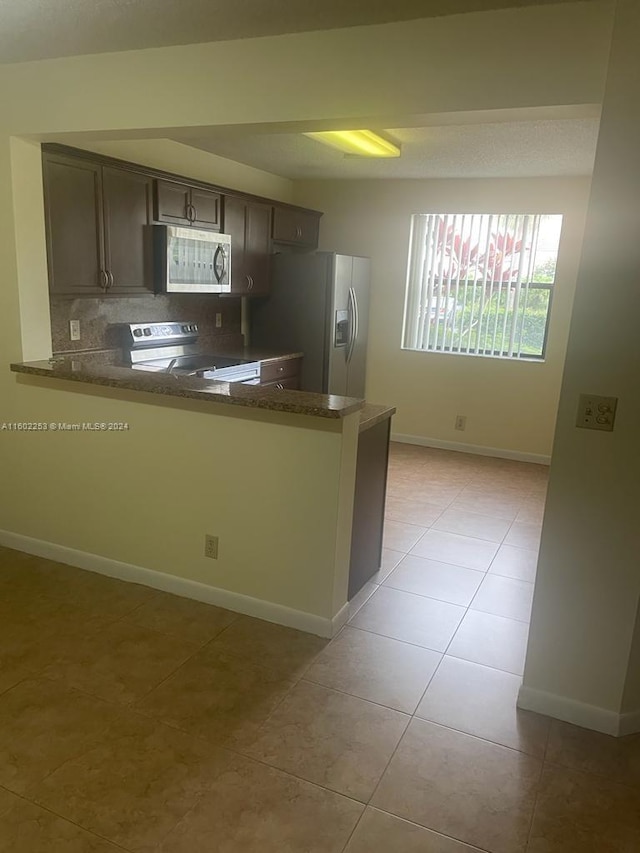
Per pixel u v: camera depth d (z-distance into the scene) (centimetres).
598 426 202
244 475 275
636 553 205
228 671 245
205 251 433
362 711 226
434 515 420
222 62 244
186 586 299
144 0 208
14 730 210
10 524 343
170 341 457
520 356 550
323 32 227
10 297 309
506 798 190
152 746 205
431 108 218
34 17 224
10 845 168
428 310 572
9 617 277
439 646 268
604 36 193
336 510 259
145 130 265
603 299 194
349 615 289
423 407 589
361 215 573
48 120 279
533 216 520
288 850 170
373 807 185
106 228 355
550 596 219
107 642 261
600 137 185
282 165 503
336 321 532
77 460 314
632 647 211
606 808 188
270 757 202
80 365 319
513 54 204
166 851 168
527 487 485
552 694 226
